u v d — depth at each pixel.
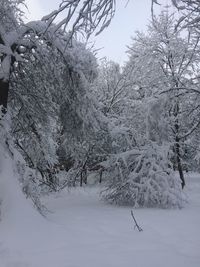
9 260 7.56
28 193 12.35
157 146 17.05
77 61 15.25
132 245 8.88
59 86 15.43
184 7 6.20
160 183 16.16
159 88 23.98
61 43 14.77
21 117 15.92
